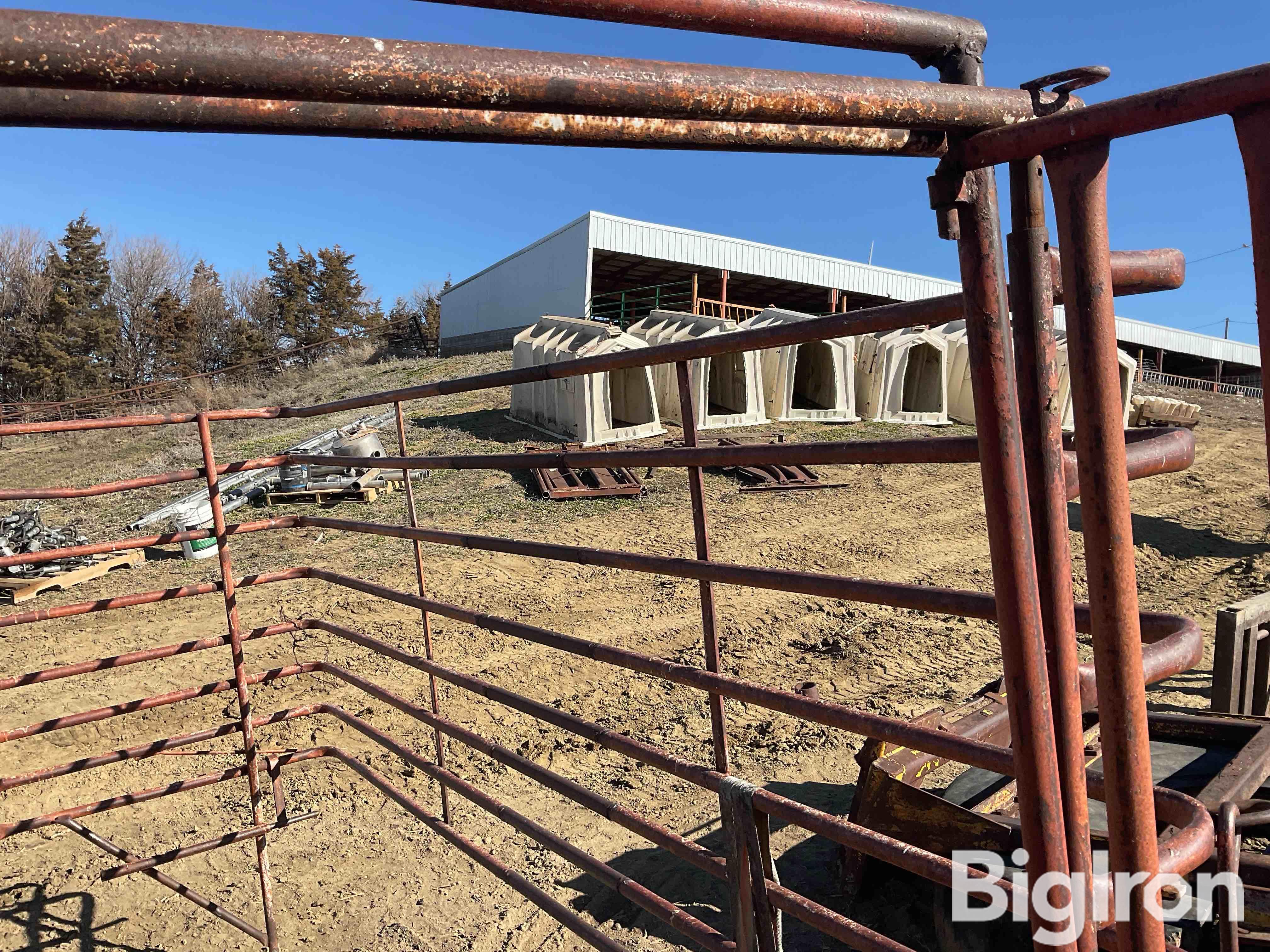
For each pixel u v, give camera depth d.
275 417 3.35
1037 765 0.86
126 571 10.00
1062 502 0.86
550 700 5.81
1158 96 0.67
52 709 5.81
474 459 2.32
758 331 1.51
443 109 0.70
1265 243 0.64
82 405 36.88
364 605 8.05
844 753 4.84
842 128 0.83
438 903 3.62
